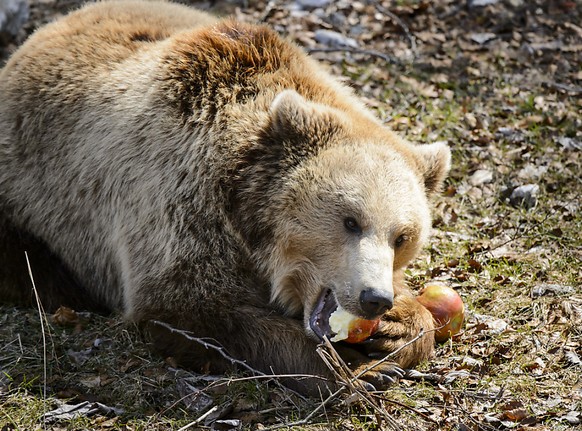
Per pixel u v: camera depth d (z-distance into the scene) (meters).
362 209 9.61
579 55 19.47
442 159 10.92
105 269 11.54
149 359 10.37
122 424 9.19
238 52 10.91
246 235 10.21
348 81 17.97
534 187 14.55
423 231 10.32
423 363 10.34
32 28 19.45
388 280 9.27
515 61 19.20
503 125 16.80
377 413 8.89
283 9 20.64
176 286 10.23
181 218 10.29
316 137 10.12
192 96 10.70
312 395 9.70
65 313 11.26
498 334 10.92
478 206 14.42
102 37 12.04
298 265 10.12
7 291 11.81
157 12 12.81
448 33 20.28
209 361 10.14
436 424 9.20
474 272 12.57
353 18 20.61
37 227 11.89
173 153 10.54
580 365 10.22
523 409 9.34
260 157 10.19
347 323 9.52
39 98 11.91
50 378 9.95
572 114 17.11
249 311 10.14
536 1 21.30
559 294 11.86
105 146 11.13
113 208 11.06
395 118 16.77
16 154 11.98
